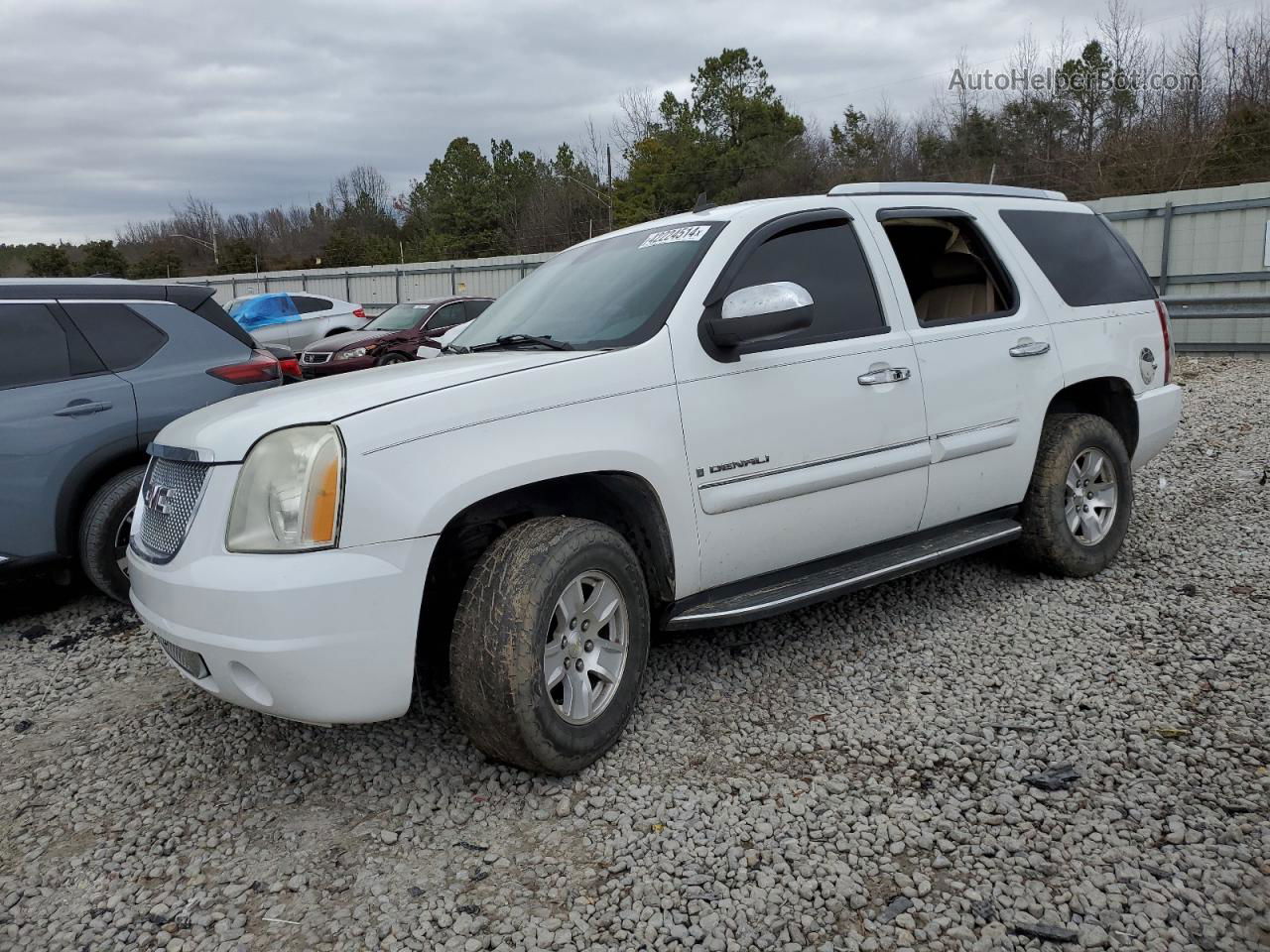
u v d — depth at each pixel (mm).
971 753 3076
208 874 2643
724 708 3473
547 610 2826
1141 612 4184
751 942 2256
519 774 3053
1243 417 8789
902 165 39969
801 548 3627
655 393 3180
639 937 2285
